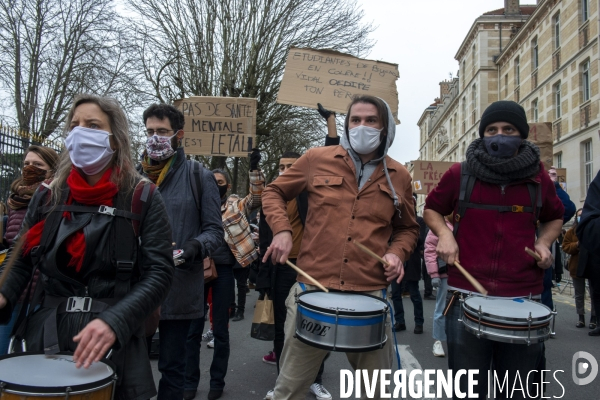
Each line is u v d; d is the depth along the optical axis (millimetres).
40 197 2092
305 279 2699
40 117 16234
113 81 16250
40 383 1642
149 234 2037
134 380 1961
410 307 8992
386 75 5363
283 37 18750
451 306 2834
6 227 3781
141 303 1888
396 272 2611
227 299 4270
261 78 19062
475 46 37375
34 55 15898
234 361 5285
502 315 2398
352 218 2654
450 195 2934
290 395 2658
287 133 20469
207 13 18234
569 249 7234
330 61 5371
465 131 41469
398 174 2773
